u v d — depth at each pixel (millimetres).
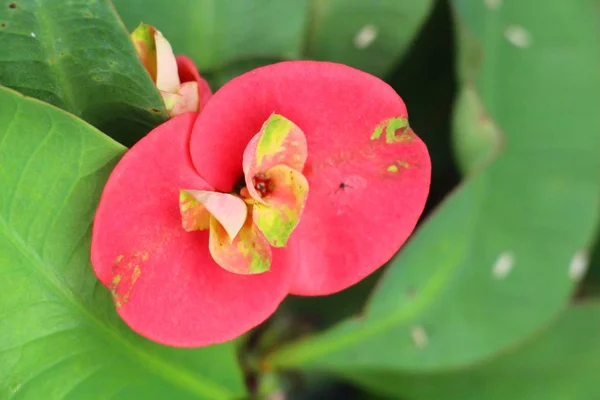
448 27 189
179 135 142
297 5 173
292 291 151
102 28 142
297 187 144
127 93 147
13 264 147
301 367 191
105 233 140
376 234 149
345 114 146
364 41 183
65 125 141
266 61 175
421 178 148
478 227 193
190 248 145
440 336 193
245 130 144
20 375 150
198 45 172
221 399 173
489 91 195
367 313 188
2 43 143
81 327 154
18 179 143
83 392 155
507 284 195
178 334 145
